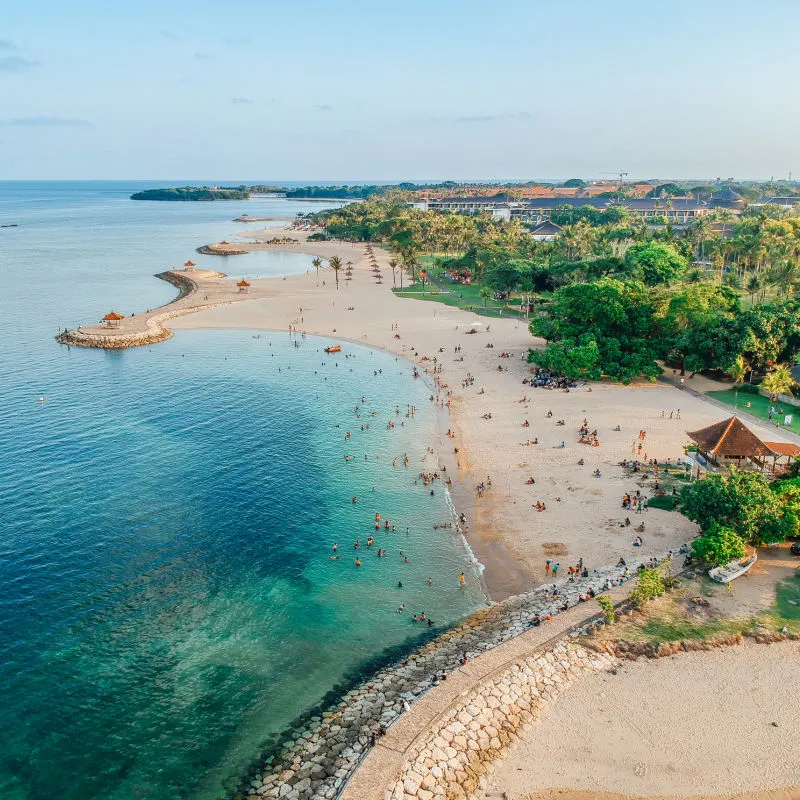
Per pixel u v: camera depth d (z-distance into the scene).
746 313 113.00
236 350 147.38
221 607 59.34
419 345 148.88
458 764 41.09
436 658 51.59
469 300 199.50
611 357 118.25
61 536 70.06
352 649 54.06
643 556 64.06
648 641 51.53
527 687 47.31
